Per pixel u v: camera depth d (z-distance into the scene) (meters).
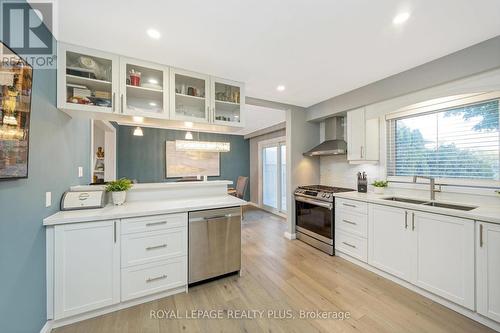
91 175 3.00
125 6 1.40
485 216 1.61
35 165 1.44
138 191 2.43
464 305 1.73
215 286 2.19
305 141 3.81
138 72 2.19
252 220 4.96
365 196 2.70
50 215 1.67
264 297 2.01
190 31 1.68
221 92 2.64
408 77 2.35
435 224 1.92
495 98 2.01
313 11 1.46
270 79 2.62
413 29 1.66
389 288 2.16
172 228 2.02
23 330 1.29
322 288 2.16
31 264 1.38
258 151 6.39
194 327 1.63
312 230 3.32
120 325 1.64
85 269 1.67
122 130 5.34
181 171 5.94
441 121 2.45
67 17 1.50
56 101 1.77
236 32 1.70
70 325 1.63
